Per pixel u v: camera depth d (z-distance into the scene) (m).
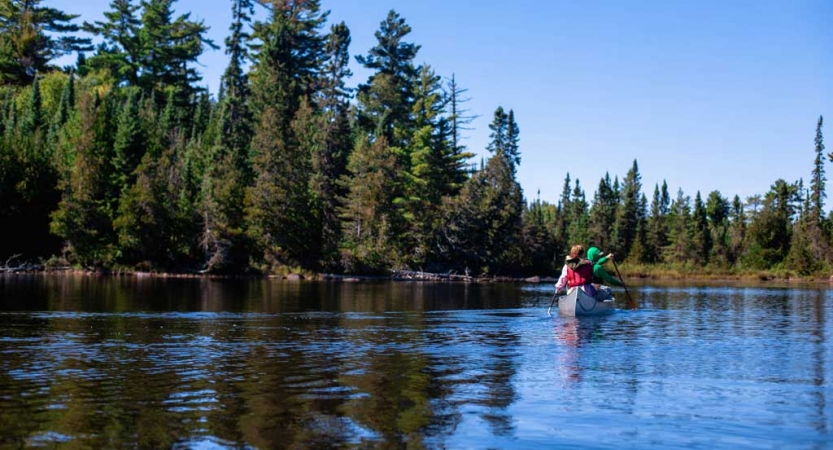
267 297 29.83
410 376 10.28
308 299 28.83
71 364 11.08
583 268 20.91
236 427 7.38
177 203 61.00
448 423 7.64
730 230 110.94
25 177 58.72
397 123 91.31
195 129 91.25
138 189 56.88
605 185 122.38
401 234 68.38
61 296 27.42
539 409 8.30
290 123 78.75
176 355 12.09
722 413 8.20
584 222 115.56
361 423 7.60
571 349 13.18
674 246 100.44
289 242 62.56
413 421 7.71
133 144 64.19
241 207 62.41
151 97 94.12
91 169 58.19
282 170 63.75
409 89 95.50
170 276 56.38
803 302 30.22
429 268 69.38
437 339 14.59
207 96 105.69
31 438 6.92
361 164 68.44
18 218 58.22
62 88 90.19
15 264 57.31
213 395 8.89
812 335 15.87
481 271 71.31
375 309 23.20
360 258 64.25
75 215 57.00
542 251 80.00
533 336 15.27
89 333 15.06
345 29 96.12
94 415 7.82
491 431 7.36
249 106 88.00
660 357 12.25
